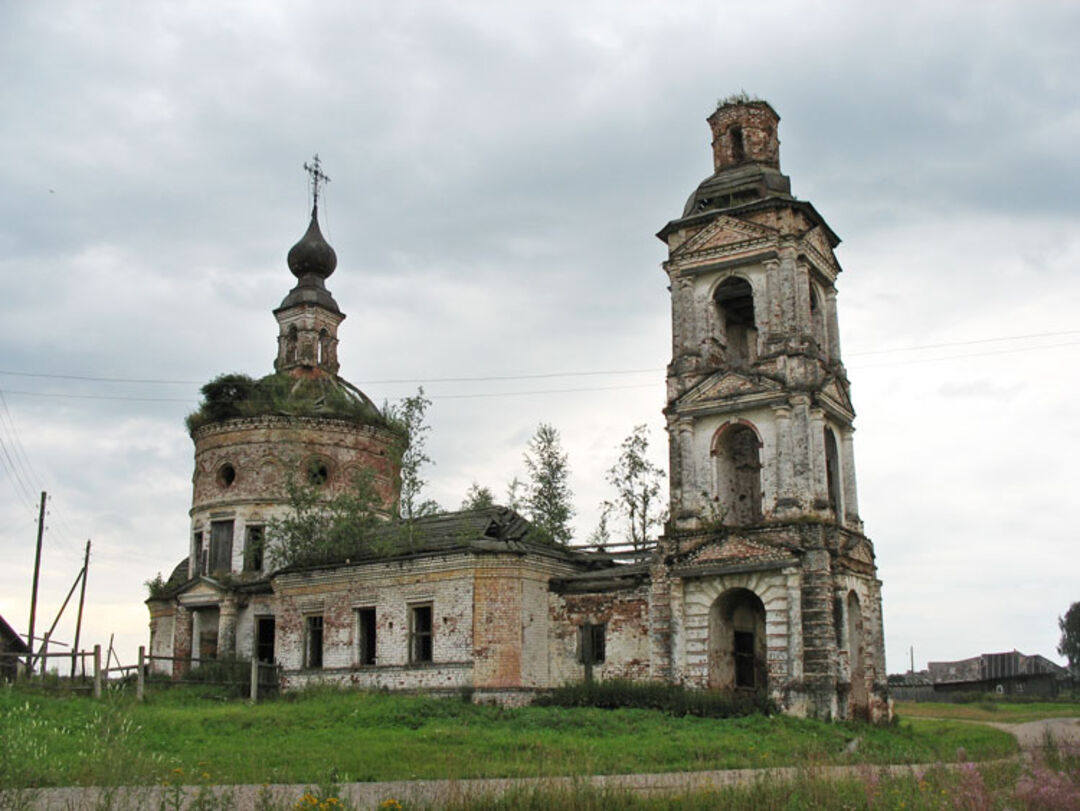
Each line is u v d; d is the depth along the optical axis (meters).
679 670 38.03
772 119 45.41
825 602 36.06
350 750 24.59
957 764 21.86
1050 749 23.16
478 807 15.76
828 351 43.41
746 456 43.66
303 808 14.78
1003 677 96.12
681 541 39.72
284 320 57.12
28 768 18.34
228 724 29.66
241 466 52.06
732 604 40.00
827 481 39.84
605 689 37.00
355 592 42.56
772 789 17.20
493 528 42.91
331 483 52.25
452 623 39.53
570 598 41.06
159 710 32.59
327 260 57.88
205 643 50.47
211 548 51.75
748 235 41.88
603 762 23.48
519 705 38.31
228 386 53.47
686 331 42.66
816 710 35.22
